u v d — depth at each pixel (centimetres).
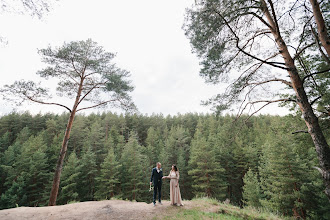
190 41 652
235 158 3145
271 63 552
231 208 691
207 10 536
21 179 2698
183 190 3180
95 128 4547
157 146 4362
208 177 2523
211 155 2611
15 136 5566
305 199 1332
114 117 6688
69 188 2639
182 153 3822
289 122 1046
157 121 6988
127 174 2864
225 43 610
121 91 1223
